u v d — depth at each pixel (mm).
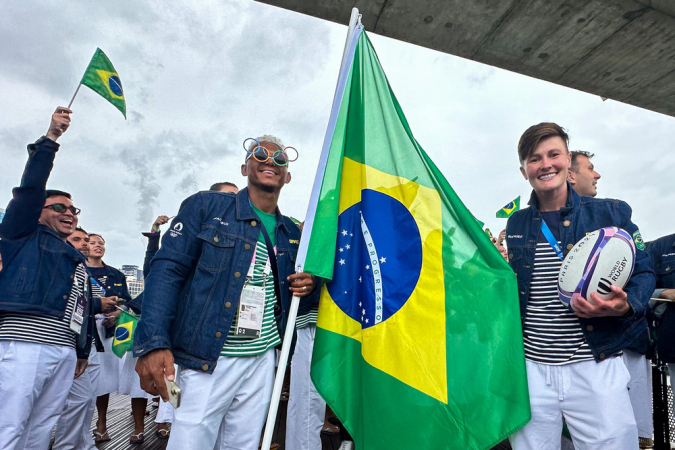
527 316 1996
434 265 1914
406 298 1883
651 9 4730
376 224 1993
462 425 1681
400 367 1783
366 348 1854
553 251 2000
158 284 1805
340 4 4824
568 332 1876
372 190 2035
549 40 5223
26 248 2826
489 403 1709
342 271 1938
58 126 2789
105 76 3314
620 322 1839
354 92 2139
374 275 1933
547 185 2059
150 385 1698
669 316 3254
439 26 5078
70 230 3188
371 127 2119
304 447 2914
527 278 2018
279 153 2090
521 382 1724
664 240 3576
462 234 1950
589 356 1819
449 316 1837
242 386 1932
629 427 1733
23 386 2615
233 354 1858
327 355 1813
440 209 1988
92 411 3578
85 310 3225
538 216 2092
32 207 2752
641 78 5832
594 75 5793
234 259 1933
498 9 4805
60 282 2889
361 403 1790
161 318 1734
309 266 1772
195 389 1777
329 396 1761
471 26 5059
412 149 2072
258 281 1996
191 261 1941
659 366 3957
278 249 2139
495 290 1847
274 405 1605
